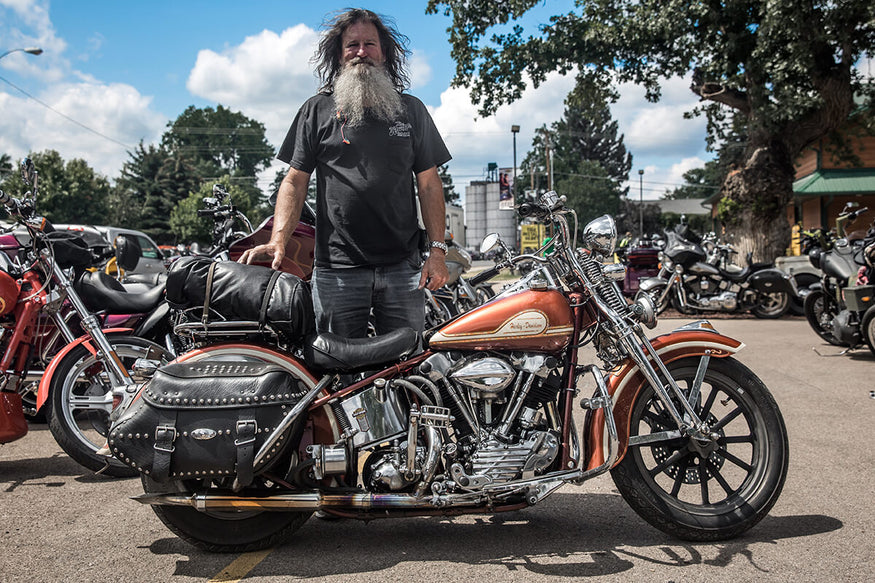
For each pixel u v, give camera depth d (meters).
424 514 2.78
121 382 3.78
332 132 3.23
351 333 3.31
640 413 2.98
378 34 3.43
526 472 2.74
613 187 71.44
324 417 2.81
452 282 6.17
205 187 48.75
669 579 2.55
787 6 10.81
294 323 2.78
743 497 2.94
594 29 13.04
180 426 2.58
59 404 3.83
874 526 2.98
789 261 11.54
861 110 14.21
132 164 54.38
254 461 2.59
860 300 6.71
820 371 6.48
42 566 2.77
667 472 3.04
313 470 2.76
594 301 2.95
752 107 12.64
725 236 14.37
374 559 2.80
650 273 12.91
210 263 2.88
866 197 23.94
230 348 2.82
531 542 2.94
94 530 3.15
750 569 2.62
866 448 4.10
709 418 3.02
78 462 3.87
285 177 3.31
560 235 3.02
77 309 3.89
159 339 4.40
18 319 3.96
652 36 12.76
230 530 2.86
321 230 3.31
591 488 3.66
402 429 2.79
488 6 13.23
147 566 2.76
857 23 11.76
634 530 3.06
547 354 2.90
